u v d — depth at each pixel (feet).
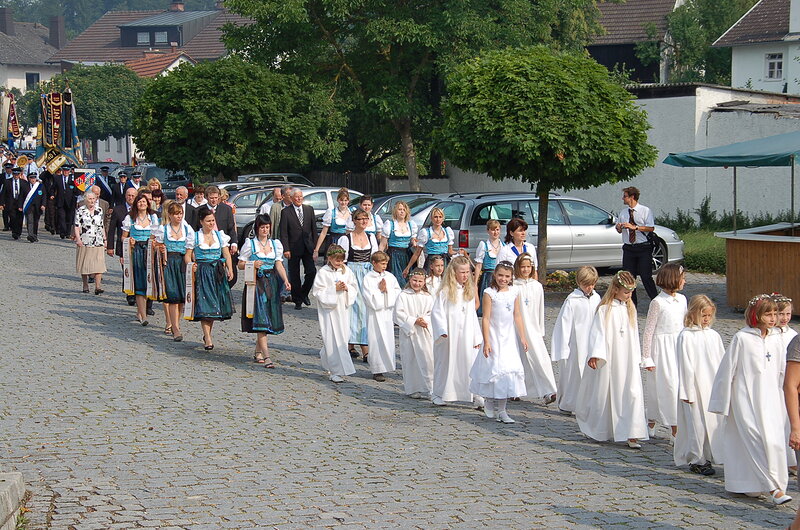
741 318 49.47
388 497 23.20
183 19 331.16
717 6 154.10
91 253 56.54
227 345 43.19
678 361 25.68
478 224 57.31
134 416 30.60
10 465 25.38
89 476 24.56
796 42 131.75
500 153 53.62
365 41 102.06
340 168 122.01
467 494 23.53
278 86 97.25
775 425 23.15
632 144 54.90
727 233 52.54
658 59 151.53
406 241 45.91
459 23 96.32
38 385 34.55
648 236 49.83
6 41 324.80
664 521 21.97
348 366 36.11
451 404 33.30
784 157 46.93
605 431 28.35
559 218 60.44
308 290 53.36
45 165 93.97
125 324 47.80
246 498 22.98
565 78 53.06
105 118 230.48
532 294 32.94
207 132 94.48
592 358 27.89
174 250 43.42
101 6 538.06
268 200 74.38
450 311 32.37
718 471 26.07
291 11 96.17
